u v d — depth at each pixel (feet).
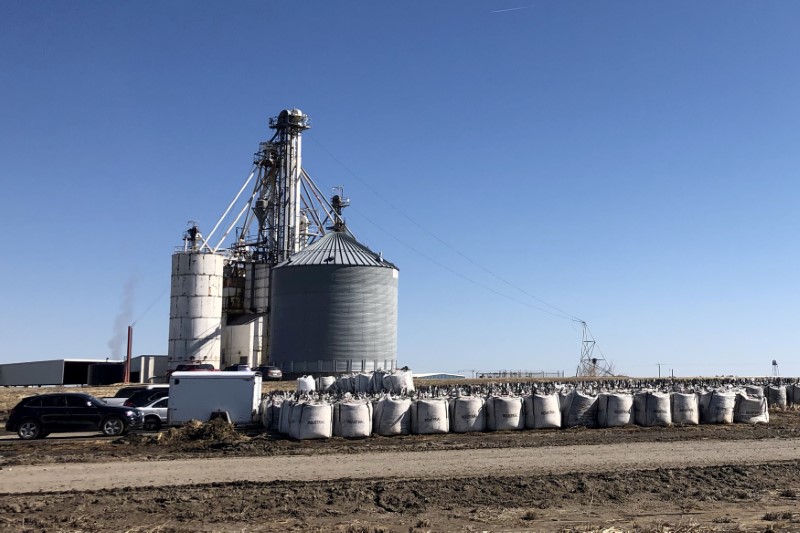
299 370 279.90
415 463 84.74
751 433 110.73
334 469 81.25
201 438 107.04
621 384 161.68
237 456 91.66
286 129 328.08
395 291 295.48
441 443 101.24
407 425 111.04
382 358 285.84
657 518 60.39
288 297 285.02
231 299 328.29
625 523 58.39
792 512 61.62
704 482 74.13
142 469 82.17
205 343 307.58
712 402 123.44
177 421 120.57
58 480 75.46
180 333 307.17
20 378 335.88
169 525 57.62
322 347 279.28
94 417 116.78
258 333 320.91
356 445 100.37
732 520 59.11
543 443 100.53
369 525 57.57
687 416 120.88
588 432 113.09
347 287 281.95
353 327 281.33
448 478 74.90
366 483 72.23
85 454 94.53
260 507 63.46
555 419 116.78
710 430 114.52
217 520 59.26
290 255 322.55
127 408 119.34
